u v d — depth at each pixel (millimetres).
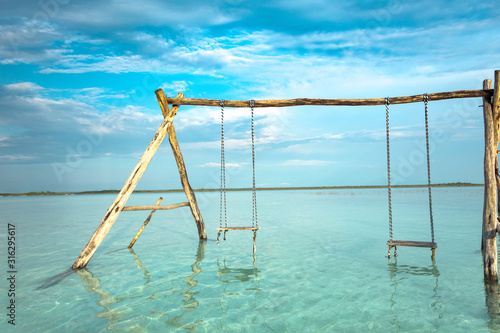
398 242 7480
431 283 5957
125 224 15867
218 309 4891
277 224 14430
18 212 23609
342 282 6102
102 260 8266
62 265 7762
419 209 20125
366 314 4613
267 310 4820
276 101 8406
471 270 6750
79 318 4637
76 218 18547
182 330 4195
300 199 38531
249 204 30062
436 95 7160
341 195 49000
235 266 7438
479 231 11391
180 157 10430
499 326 4172
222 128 9117
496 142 6746
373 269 6945
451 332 4027
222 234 12227
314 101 8141
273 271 6934
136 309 4949
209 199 41250
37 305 5168
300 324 4316
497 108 6609
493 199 6277
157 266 7570
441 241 9727
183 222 16516
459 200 28547
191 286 6031
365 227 12844
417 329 4113
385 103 7703
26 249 9688
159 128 8867
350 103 7949
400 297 5270
